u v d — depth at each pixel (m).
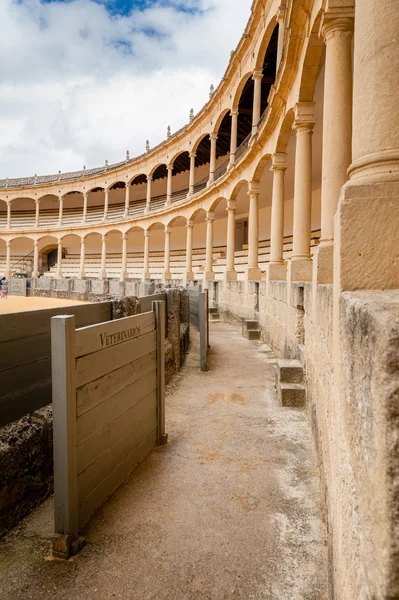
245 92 20.48
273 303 10.09
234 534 2.77
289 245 22.77
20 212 52.12
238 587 2.28
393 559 0.76
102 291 21.50
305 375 5.73
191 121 26.59
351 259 1.84
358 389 1.12
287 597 2.20
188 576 2.37
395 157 2.10
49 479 3.29
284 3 11.23
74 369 2.69
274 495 3.28
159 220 32.66
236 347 10.81
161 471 3.73
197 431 4.75
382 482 0.80
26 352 3.35
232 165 17.77
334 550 1.85
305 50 7.42
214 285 20.55
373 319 0.93
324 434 3.00
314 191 21.81
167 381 7.12
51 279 25.39
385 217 1.85
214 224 34.75
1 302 19.47
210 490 3.38
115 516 3.00
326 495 2.72
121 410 3.48
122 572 2.41
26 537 2.76
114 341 3.34
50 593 2.26
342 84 5.56
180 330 9.01
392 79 2.16
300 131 8.64
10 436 2.99
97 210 49.34
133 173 37.00
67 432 2.58
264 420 5.11
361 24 2.38
